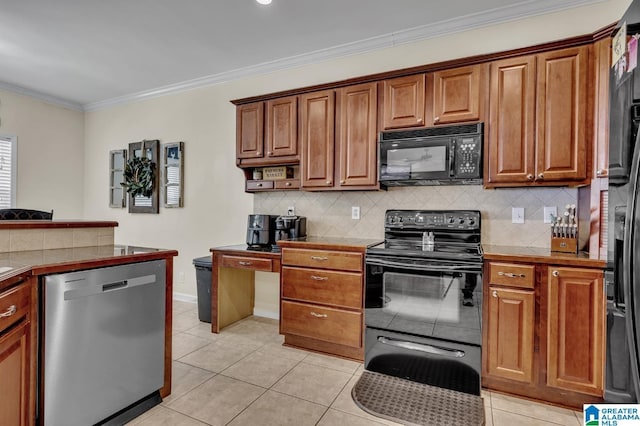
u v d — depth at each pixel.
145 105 4.46
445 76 2.51
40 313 1.44
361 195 3.16
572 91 2.16
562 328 1.95
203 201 4.04
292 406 1.99
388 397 2.10
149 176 4.30
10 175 4.27
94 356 1.63
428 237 2.79
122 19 2.78
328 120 2.93
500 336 2.10
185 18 2.76
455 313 2.20
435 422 1.85
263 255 2.92
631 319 1.17
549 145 2.21
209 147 4.00
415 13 2.67
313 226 3.38
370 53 3.15
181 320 3.48
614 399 1.37
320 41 3.12
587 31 2.43
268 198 3.63
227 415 1.89
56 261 1.55
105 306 1.68
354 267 2.53
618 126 1.26
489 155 2.38
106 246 2.24
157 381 1.97
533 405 2.02
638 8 1.13
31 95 4.43
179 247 4.19
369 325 2.46
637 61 1.12
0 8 2.62
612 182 1.30
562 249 2.24
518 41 2.62
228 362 2.54
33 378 1.42
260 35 3.02
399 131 2.64
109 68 3.73
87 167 5.00
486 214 2.70
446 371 2.23
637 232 1.12
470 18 2.71
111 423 1.73
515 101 2.30
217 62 3.57
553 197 2.51
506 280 2.09
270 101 3.22
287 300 2.78
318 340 2.73
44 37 3.07
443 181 2.61
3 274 1.24
